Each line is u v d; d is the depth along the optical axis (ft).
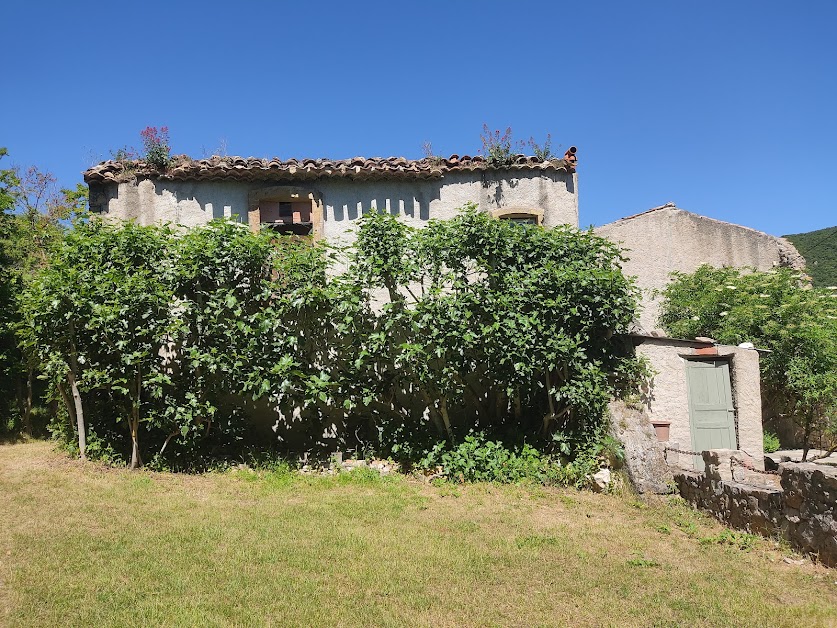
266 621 14.49
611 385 30.58
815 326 34.06
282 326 30.58
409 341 30.66
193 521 21.84
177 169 35.99
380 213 34.27
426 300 30.04
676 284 43.01
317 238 36.86
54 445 34.99
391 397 32.17
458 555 19.15
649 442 27.50
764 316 35.24
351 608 15.30
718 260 46.68
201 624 14.19
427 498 25.91
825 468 19.33
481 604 15.80
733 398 32.30
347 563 18.28
